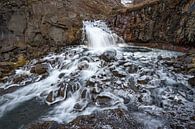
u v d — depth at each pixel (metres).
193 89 8.99
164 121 7.09
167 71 10.48
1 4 12.80
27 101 9.09
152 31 14.91
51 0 15.02
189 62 11.33
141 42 15.34
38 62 12.13
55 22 14.02
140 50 14.06
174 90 8.88
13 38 13.01
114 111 7.61
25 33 13.36
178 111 7.61
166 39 14.52
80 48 13.81
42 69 11.27
